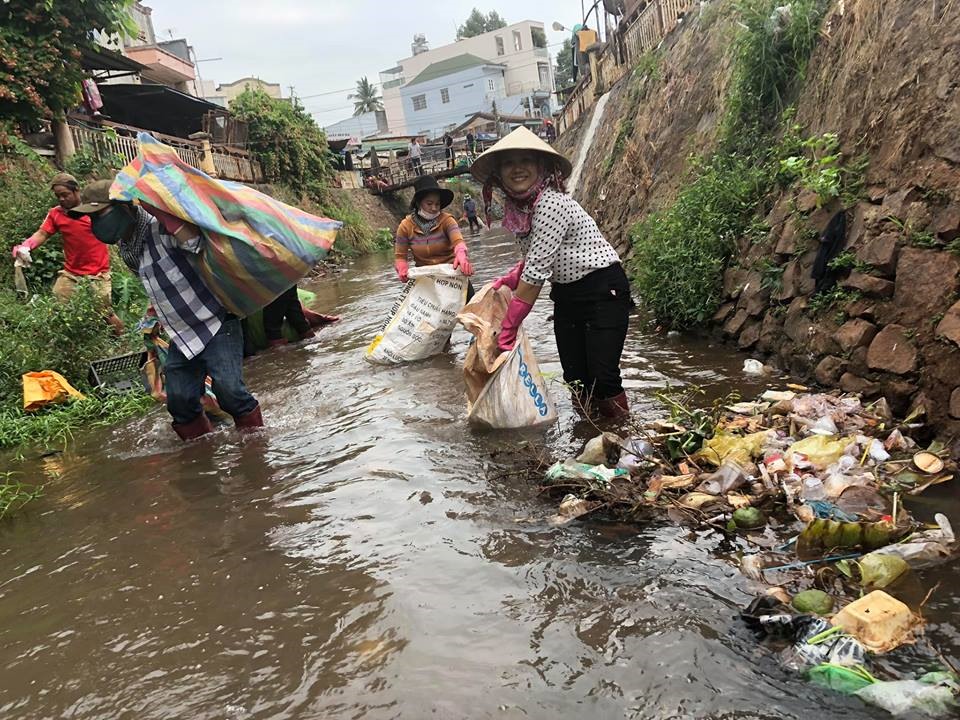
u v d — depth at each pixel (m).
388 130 73.31
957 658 1.78
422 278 5.79
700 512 2.68
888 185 3.90
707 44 9.70
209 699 1.98
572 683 1.87
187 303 4.05
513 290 4.27
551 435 3.76
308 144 24.03
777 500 2.74
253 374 6.01
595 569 2.40
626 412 3.93
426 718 1.80
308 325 7.45
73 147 11.47
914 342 3.30
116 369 5.96
